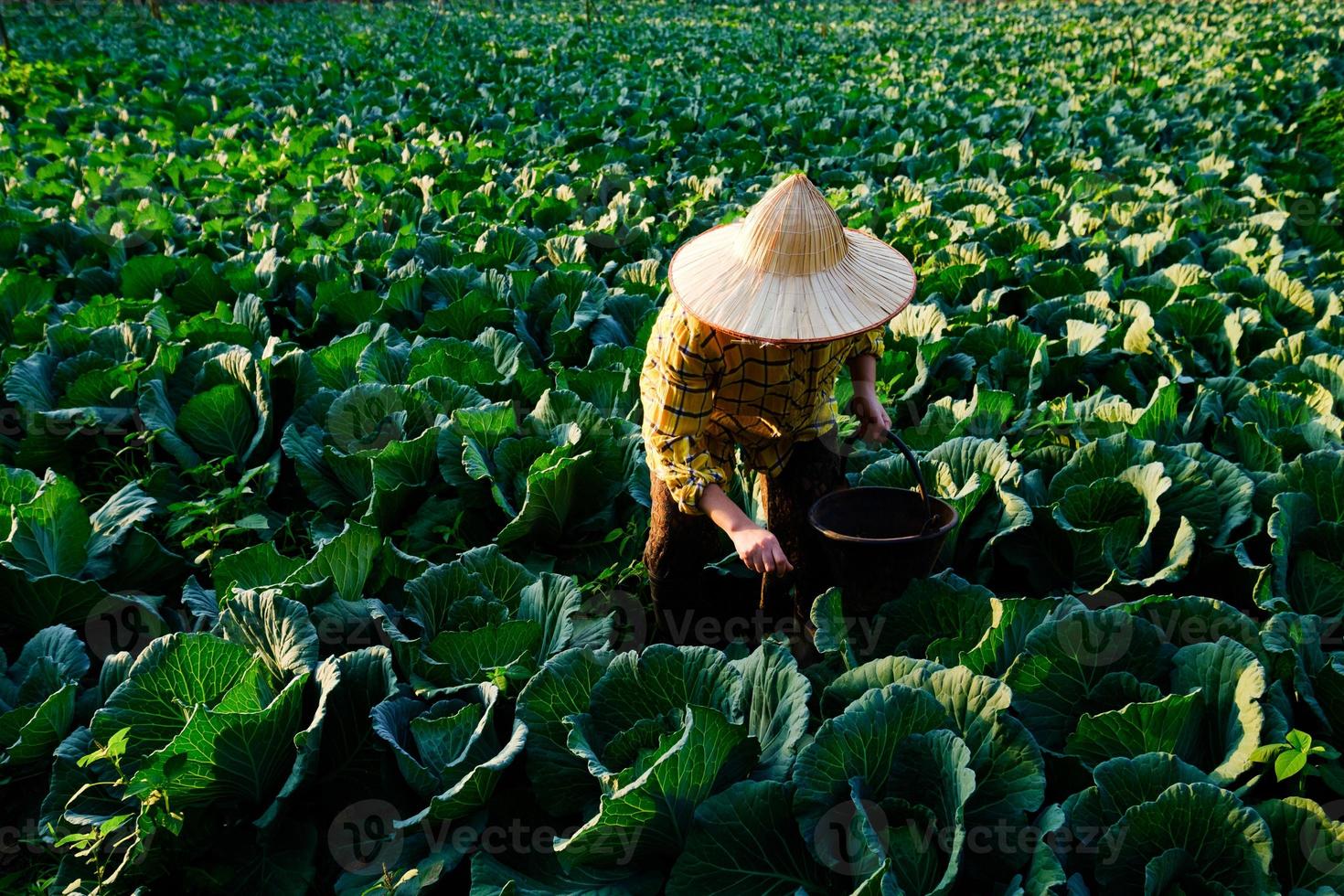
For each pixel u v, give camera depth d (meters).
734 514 2.93
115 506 4.17
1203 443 4.61
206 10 26.70
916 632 3.24
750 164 9.90
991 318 5.92
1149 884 2.34
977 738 2.65
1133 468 3.85
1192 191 8.84
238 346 5.18
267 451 4.84
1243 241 6.73
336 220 7.94
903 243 7.11
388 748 2.92
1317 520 3.70
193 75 16.41
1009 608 3.07
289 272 6.53
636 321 5.94
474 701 3.11
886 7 32.78
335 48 19.77
